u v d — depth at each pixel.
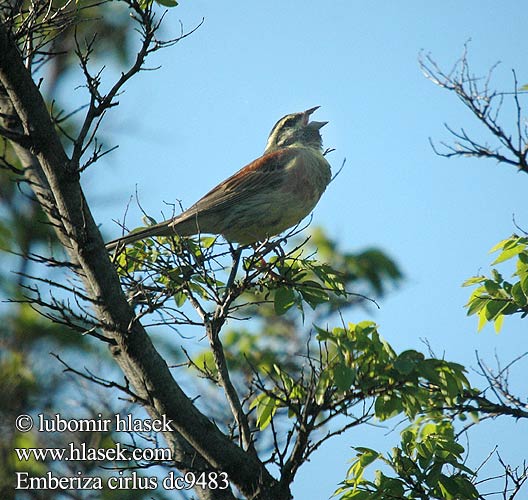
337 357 9.73
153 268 11.15
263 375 13.48
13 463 10.34
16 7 10.35
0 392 10.70
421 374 9.54
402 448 10.50
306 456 9.65
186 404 9.96
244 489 9.84
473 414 10.66
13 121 10.66
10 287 11.74
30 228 12.41
